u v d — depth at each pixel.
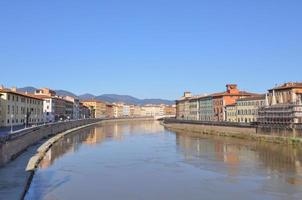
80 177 63.66
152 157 87.75
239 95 199.12
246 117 170.62
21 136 85.50
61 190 54.44
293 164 74.31
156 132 184.38
